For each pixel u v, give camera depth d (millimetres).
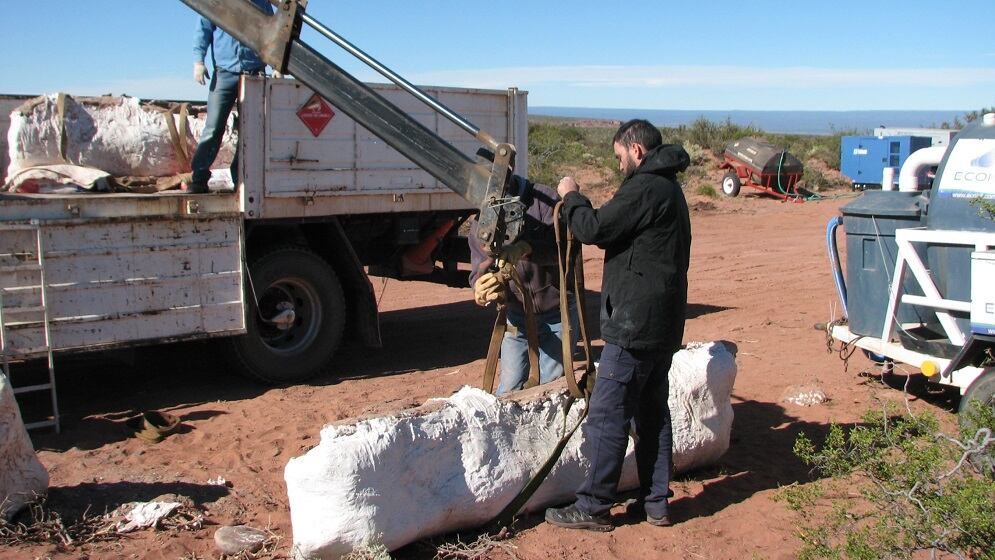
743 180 27094
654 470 4863
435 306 11805
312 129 7883
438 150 4418
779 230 20688
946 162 6184
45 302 6582
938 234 6059
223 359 7879
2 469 4809
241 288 7547
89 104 8133
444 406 4672
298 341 8094
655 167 4480
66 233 6719
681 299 4613
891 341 6676
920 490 4016
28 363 8461
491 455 4664
